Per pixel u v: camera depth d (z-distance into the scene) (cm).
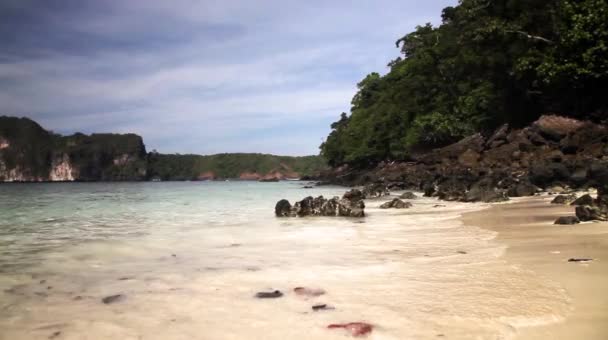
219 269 586
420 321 351
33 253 740
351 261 625
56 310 411
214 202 2472
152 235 987
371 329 337
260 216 1516
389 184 3669
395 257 647
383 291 448
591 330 316
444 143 4838
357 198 1797
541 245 673
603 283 433
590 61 2609
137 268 604
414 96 5822
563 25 2791
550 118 2788
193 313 392
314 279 513
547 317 347
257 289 472
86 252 747
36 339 339
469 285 457
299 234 973
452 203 1814
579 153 2361
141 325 364
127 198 3083
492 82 3888
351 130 7588
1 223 1330
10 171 18862
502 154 2986
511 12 3475
